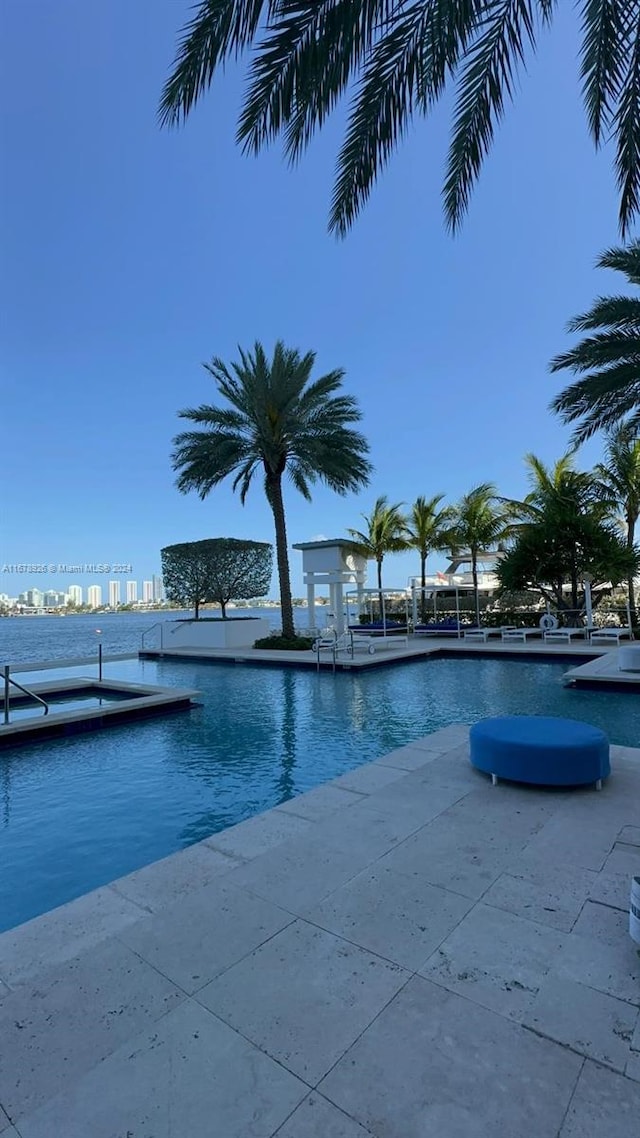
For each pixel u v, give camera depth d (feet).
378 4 10.61
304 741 23.71
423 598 83.46
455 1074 5.51
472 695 32.89
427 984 6.89
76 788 18.43
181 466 58.49
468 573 101.04
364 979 7.03
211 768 20.33
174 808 16.55
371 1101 5.23
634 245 35.91
